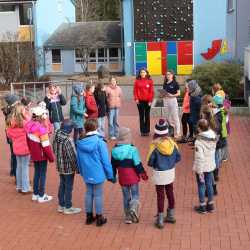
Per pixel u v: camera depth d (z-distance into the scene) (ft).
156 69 119.34
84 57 133.08
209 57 117.39
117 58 136.15
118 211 30.30
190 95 45.11
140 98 51.39
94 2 189.37
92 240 26.04
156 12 117.29
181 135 50.08
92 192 27.96
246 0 93.86
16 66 112.06
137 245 25.22
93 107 47.50
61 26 147.54
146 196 32.71
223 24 116.67
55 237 26.61
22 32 129.90
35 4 129.80
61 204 30.22
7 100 36.17
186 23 117.29
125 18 118.52
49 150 31.45
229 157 42.19
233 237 25.89
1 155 46.29
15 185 36.58
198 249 24.52
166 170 26.99
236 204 30.86
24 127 33.32
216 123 33.19
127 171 27.40
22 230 27.73
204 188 29.30
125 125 59.52
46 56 137.08
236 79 70.69
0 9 131.34
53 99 46.83
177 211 29.76
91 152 27.07
